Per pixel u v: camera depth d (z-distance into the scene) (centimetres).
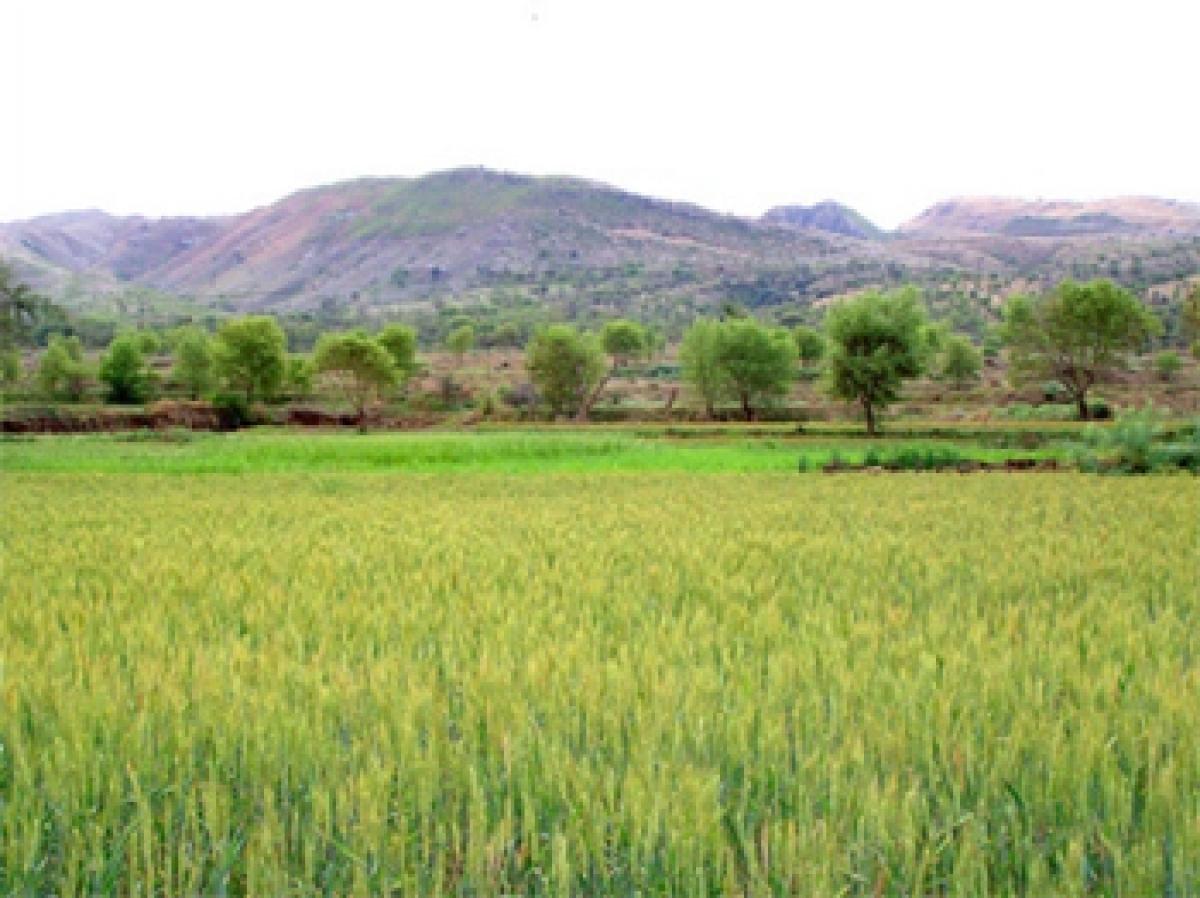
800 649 842
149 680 757
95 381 11056
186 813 554
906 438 6094
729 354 8806
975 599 1073
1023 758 611
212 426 8919
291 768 615
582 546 1584
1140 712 665
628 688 722
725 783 598
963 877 480
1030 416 7888
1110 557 1402
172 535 1817
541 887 520
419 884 502
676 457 4691
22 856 518
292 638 926
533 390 10375
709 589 1167
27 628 1017
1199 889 478
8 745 647
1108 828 530
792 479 3353
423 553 1538
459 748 616
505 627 941
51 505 2473
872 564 1377
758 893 485
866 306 6538
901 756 606
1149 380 9700
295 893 502
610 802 543
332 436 6506
